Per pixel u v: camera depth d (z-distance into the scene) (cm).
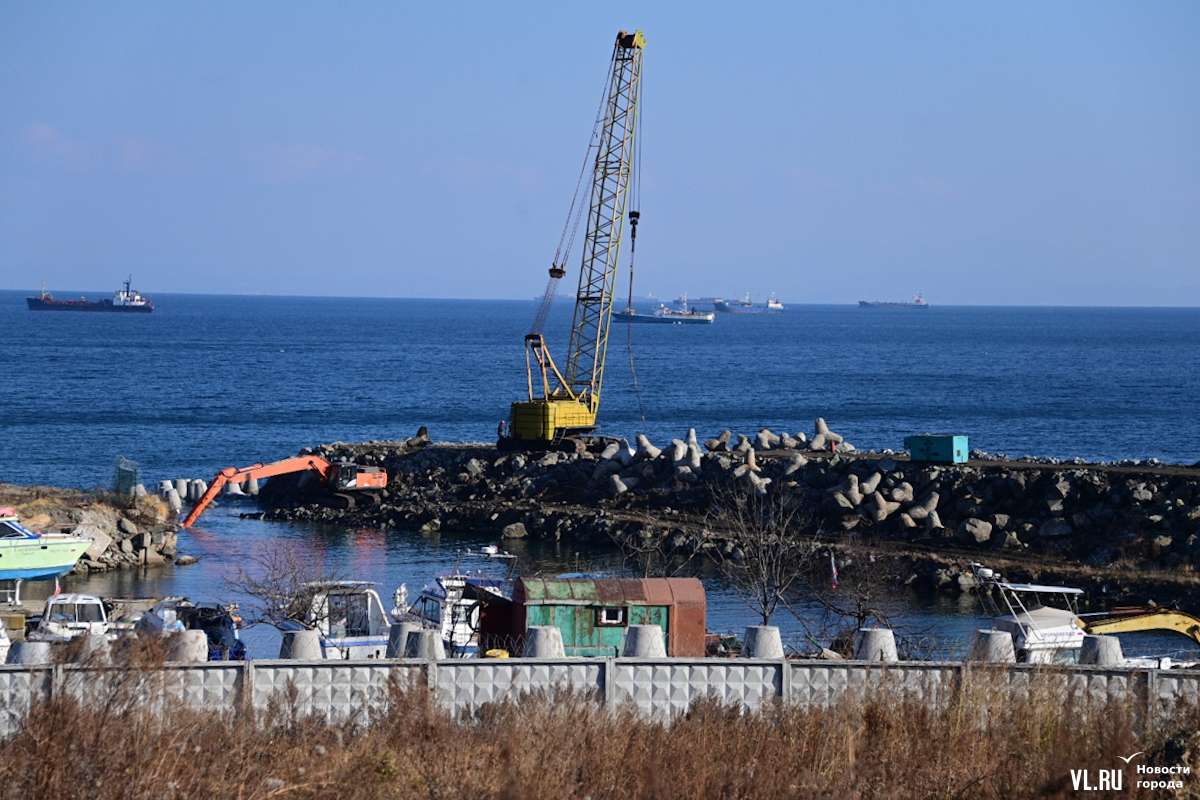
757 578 11581
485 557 16188
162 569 15488
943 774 4644
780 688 5669
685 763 4747
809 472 18212
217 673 5356
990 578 13512
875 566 14375
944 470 16975
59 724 4391
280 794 4400
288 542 17738
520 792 4297
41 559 13312
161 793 4175
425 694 5181
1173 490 15362
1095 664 6144
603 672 5622
